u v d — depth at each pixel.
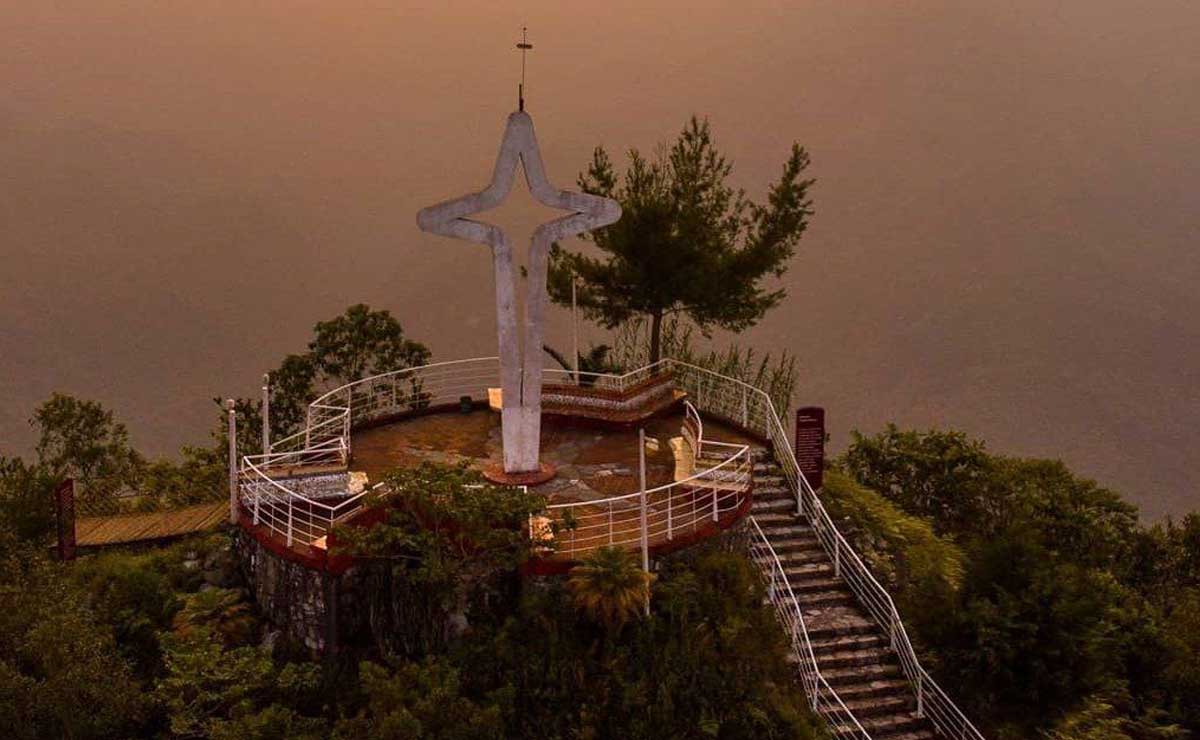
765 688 20.61
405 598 21.11
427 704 18.59
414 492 20.64
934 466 31.81
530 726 19.19
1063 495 31.09
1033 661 22.28
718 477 24.17
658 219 31.69
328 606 21.14
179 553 24.12
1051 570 23.53
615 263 33.16
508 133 23.19
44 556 23.30
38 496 26.73
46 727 19.16
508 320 24.41
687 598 20.98
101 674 19.44
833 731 21.23
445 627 20.83
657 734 19.09
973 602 23.03
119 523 26.30
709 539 22.59
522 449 25.06
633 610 20.17
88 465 31.38
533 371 24.72
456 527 20.78
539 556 20.75
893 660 22.94
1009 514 30.39
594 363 33.62
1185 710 24.77
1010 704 22.59
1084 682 22.50
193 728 19.70
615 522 21.84
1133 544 31.53
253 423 32.56
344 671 21.08
